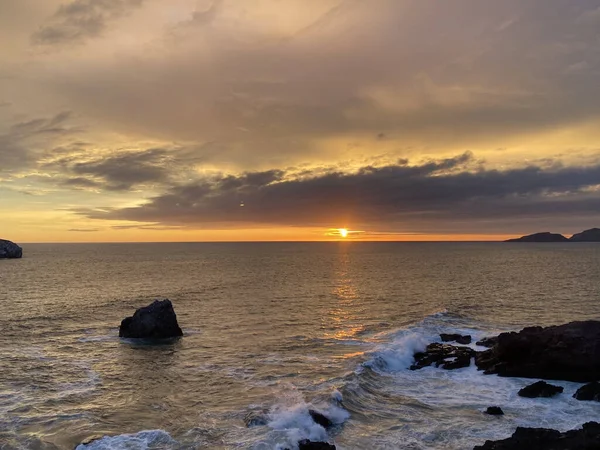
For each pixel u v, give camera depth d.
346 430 20.53
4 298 62.31
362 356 31.72
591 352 27.38
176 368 30.36
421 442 19.31
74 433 19.95
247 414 21.73
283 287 79.31
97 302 59.75
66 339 39.12
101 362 31.95
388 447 18.80
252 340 38.81
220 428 20.23
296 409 21.67
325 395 23.73
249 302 61.34
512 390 26.17
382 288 77.69
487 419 21.86
